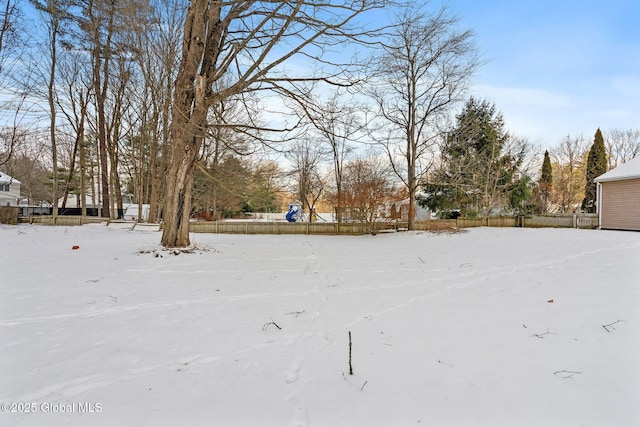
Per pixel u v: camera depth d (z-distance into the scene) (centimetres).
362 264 730
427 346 282
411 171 1653
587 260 677
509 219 1833
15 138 1764
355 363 256
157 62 1320
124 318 369
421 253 903
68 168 3014
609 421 180
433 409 196
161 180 1820
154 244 981
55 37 1695
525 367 241
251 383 229
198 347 291
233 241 1290
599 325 313
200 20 867
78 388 221
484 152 2153
